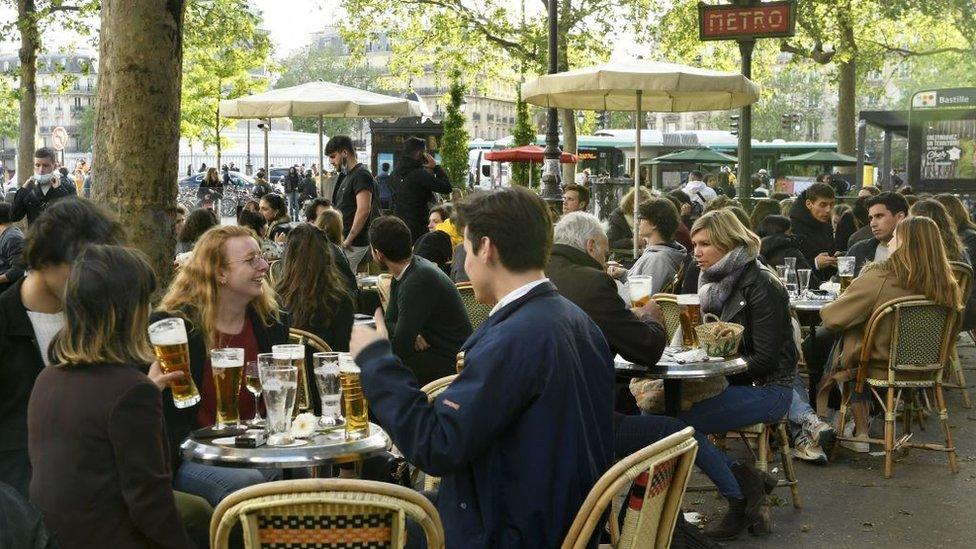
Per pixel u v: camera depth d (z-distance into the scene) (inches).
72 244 165.9
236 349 168.2
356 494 116.2
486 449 124.9
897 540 233.8
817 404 317.4
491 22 1349.7
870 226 404.8
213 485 177.5
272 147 2559.1
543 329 125.6
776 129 3905.0
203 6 1254.9
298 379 176.4
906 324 280.2
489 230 129.3
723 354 222.2
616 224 523.5
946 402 385.4
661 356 211.3
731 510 231.1
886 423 284.2
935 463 298.0
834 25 1369.3
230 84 1787.6
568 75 434.9
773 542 232.2
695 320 232.5
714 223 243.8
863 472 289.1
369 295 407.8
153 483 135.0
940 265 277.9
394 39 1438.2
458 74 1209.4
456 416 122.1
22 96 991.6
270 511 117.3
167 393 178.9
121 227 172.9
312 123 4234.7
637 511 128.3
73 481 133.9
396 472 227.3
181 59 291.9
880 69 1566.2
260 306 195.5
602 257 213.3
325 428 167.3
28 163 989.8
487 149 2087.8
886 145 1154.0
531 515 124.3
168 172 289.0
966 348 501.0
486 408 121.7
